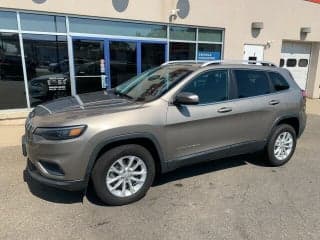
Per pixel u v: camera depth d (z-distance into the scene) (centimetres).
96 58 976
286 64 1513
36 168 376
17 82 867
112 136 361
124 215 366
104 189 372
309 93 1595
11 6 812
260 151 533
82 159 351
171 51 1130
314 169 530
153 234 330
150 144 401
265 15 1332
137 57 1058
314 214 379
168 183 455
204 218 363
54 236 322
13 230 330
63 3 877
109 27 980
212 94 447
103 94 479
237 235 332
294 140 553
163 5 1060
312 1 1473
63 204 386
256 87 500
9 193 410
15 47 846
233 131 466
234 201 406
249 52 1333
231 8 1227
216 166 528
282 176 495
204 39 1203
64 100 451
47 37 883
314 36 1527
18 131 723
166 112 398
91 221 351
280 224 355
